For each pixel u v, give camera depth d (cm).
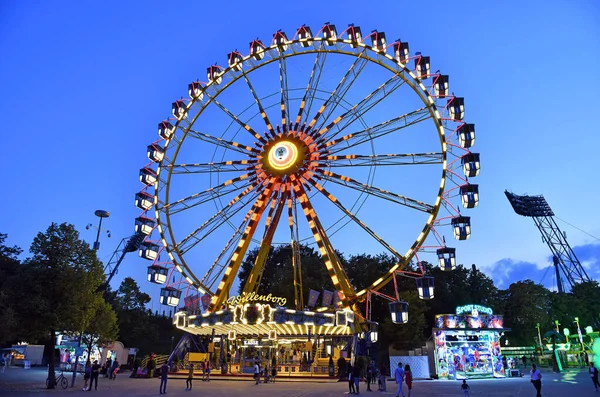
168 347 9481
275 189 4797
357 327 4500
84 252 3481
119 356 6088
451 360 4262
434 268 7812
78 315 3347
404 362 4322
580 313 8450
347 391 3112
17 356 6581
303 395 2819
